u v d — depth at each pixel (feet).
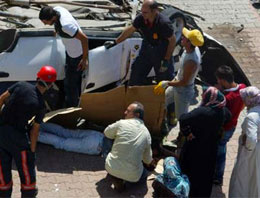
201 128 21.80
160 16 25.36
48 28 26.45
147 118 25.85
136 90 25.20
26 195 21.57
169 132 27.71
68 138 25.72
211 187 23.04
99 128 26.78
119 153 22.71
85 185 23.77
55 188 23.44
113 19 29.76
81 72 26.21
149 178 24.30
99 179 24.16
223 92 22.99
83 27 27.78
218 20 38.73
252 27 38.37
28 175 21.24
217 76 23.13
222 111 21.85
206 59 31.73
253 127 21.20
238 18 39.19
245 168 22.15
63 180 23.91
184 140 22.79
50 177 24.00
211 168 22.66
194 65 24.39
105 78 27.27
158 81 27.14
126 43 27.27
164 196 22.67
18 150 20.79
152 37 25.93
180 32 29.58
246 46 36.29
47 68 20.47
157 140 26.20
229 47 36.01
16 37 25.66
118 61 27.53
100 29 27.91
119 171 22.66
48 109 26.89
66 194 23.20
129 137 22.61
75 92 26.58
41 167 24.48
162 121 26.02
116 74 27.76
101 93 25.27
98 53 26.43
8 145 20.77
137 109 23.18
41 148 25.55
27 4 29.99
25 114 20.34
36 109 20.35
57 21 24.50
